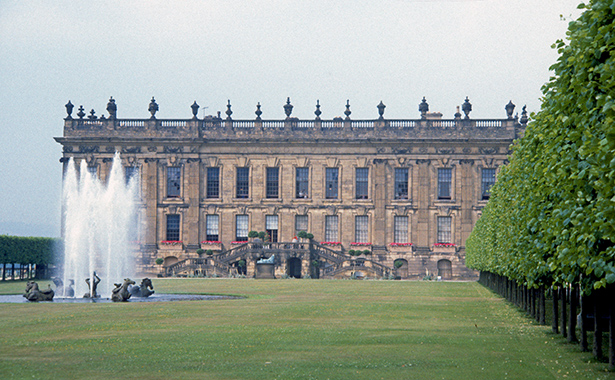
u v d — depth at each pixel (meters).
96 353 19.61
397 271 102.94
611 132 12.45
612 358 17.91
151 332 24.77
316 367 17.23
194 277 95.31
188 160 106.12
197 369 16.97
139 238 105.62
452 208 103.81
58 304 39.72
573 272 18.55
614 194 13.27
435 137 104.62
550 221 20.05
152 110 107.69
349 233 104.56
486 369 17.11
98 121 107.44
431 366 17.47
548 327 27.75
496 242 47.84
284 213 105.56
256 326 26.88
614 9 14.65
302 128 106.50
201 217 106.00
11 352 19.86
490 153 103.50
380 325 27.38
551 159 20.08
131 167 106.38
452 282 82.81
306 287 62.44
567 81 18.56
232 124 107.31
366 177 105.69
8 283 72.81
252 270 96.38
